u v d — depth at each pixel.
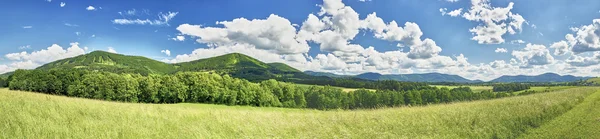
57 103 15.03
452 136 11.98
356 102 106.12
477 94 109.50
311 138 11.40
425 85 132.25
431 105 23.47
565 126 14.55
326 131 12.30
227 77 89.69
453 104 23.61
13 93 18.39
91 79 78.50
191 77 83.06
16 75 86.00
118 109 15.28
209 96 81.88
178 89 79.94
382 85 136.75
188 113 15.96
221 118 14.46
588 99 28.34
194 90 81.31
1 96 15.66
